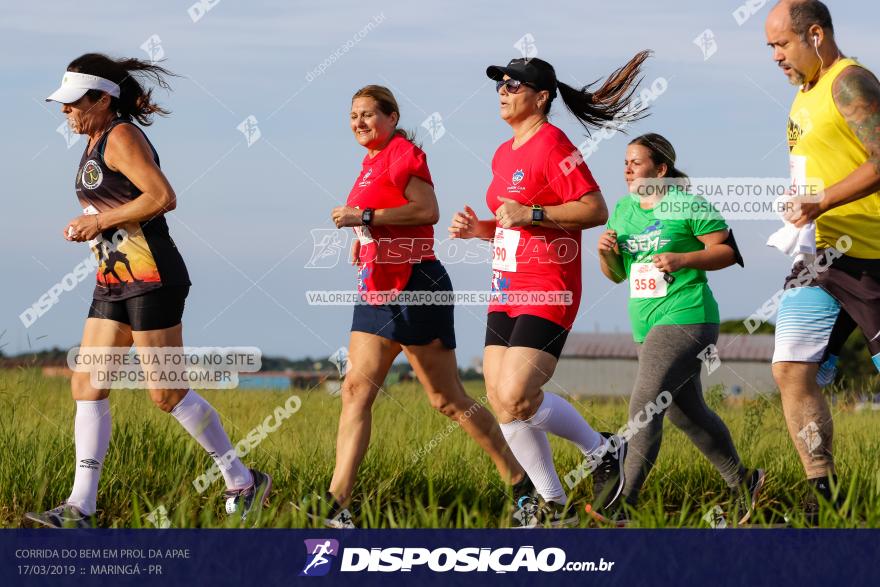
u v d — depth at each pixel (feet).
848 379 50.57
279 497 33.53
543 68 33.63
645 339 35.27
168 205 31.91
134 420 39.70
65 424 40.42
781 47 31.45
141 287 32.12
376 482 36.19
